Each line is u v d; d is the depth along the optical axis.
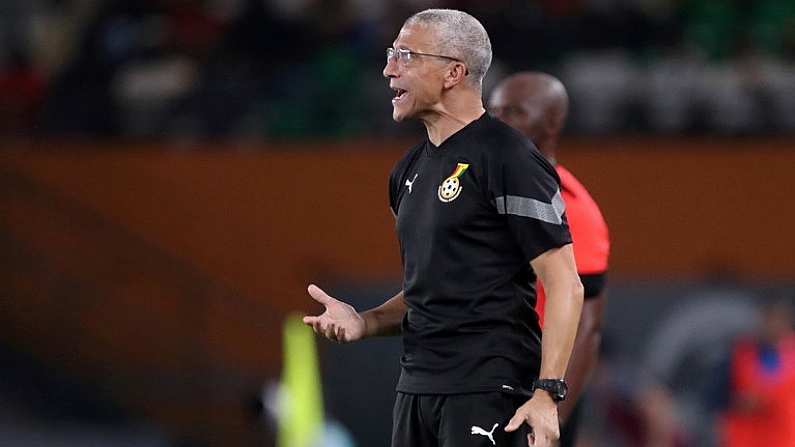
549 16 48.28
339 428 35.75
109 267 44.91
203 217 44.38
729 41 47.59
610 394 29.02
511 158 14.12
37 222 45.25
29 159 45.19
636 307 38.66
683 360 38.06
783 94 44.12
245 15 49.66
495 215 14.21
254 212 44.12
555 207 14.11
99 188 44.91
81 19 53.69
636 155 41.53
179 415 44.44
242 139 45.25
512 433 14.12
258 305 43.91
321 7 49.75
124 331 44.91
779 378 32.66
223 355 44.22
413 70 14.48
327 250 43.56
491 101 18.31
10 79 50.19
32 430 42.81
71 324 45.25
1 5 53.78
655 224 41.34
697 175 41.31
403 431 14.70
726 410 34.25
